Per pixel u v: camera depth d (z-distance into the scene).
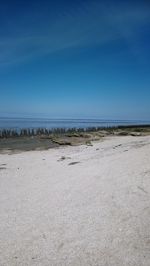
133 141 24.80
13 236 5.28
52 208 6.74
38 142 30.44
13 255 4.60
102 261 4.30
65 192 8.09
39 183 9.63
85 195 7.59
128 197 7.02
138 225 5.36
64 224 5.71
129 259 4.29
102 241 4.89
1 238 5.22
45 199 7.54
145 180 8.34
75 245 4.82
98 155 15.58
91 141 27.52
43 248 4.78
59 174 11.00
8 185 9.63
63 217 6.09
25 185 9.48
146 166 10.19
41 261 4.39
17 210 6.75
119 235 5.05
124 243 4.76
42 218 6.12
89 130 59.69
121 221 5.62
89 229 5.39
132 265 4.14
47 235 5.25
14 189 8.98
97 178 9.40
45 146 25.55
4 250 4.77
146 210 6.03
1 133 40.59
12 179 10.70
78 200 7.21
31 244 4.94
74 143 25.94
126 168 10.35
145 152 13.73
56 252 4.63
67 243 4.90
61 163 14.12
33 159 16.64
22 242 5.02
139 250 4.50
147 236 4.91
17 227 5.69
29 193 8.31
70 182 9.30
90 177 9.70
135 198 6.89
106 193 7.57
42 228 5.58
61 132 52.84
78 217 6.03
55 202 7.20
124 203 6.62
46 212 6.48
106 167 11.12
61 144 26.61
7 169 13.23
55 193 8.07
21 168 13.37
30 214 6.41
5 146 26.36
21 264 4.33
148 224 5.36
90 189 8.13
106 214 6.06
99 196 7.37
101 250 4.60
